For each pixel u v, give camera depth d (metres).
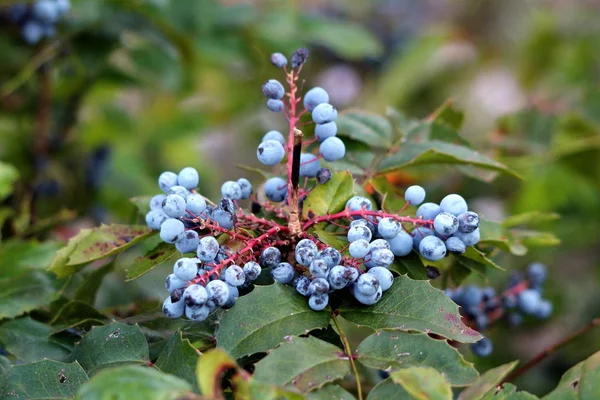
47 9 0.56
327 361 0.36
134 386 0.33
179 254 0.41
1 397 0.38
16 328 0.43
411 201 0.40
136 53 0.67
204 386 0.33
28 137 0.62
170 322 0.41
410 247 0.40
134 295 0.49
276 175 0.44
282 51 0.70
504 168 0.44
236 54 0.69
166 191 0.40
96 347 0.39
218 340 0.37
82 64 0.58
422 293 0.38
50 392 0.38
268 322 0.37
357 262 0.38
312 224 0.40
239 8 0.68
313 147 0.47
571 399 0.38
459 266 0.44
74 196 0.65
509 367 0.39
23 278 0.46
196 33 0.65
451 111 0.49
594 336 0.66
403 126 0.48
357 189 0.43
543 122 0.61
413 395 0.34
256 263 0.38
